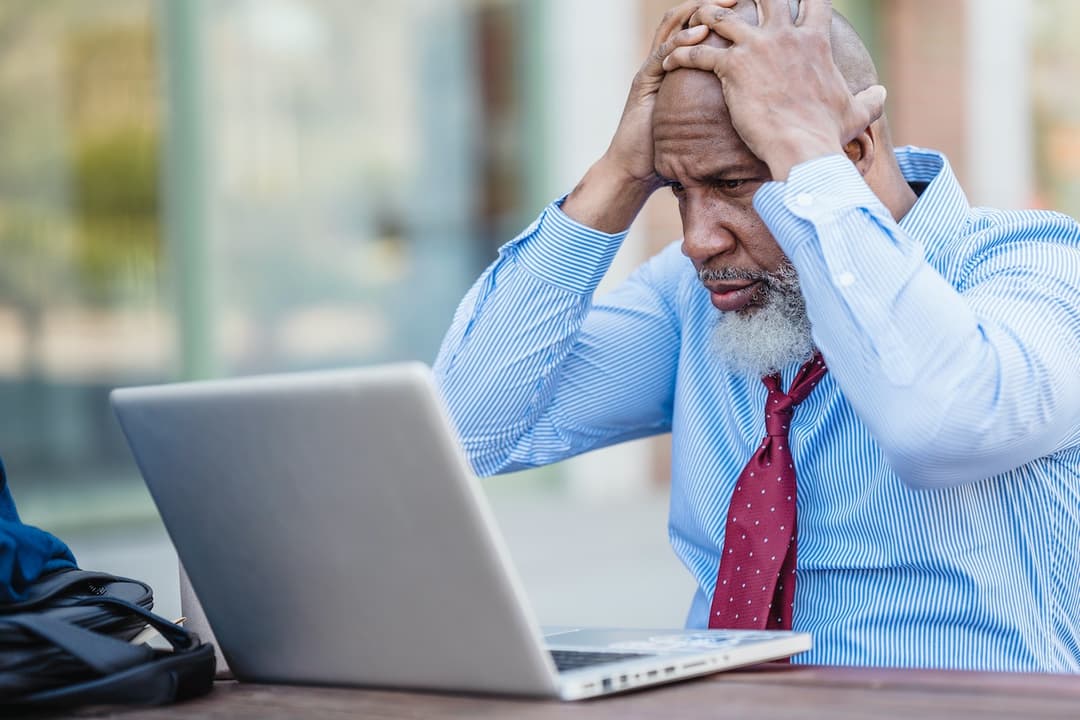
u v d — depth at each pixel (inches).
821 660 68.9
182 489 54.1
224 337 238.5
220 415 50.8
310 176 245.9
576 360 82.2
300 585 52.6
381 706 49.8
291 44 242.7
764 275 68.8
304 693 53.6
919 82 295.1
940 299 61.4
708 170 67.0
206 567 55.6
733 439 74.2
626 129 76.4
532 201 269.3
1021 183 300.5
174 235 233.3
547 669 48.0
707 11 68.1
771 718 45.0
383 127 253.0
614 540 229.9
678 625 167.5
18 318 219.6
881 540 68.4
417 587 49.0
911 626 67.8
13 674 50.2
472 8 261.6
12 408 219.6
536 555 217.9
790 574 68.1
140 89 228.5
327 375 47.4
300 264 245.8
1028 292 65.1
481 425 80.7
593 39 265.7
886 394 61.1
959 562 67.0
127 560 199.6
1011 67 297.7
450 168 260.4
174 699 52.0
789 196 63.1
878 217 62.3
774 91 64.7
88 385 227.0
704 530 74.6
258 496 51.6
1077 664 68.8
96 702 51.5
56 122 221.1
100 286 227.0
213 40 234.8
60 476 224.4
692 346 77.5
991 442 61.1
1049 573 67.8
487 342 79.7
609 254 78.4
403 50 254.5
